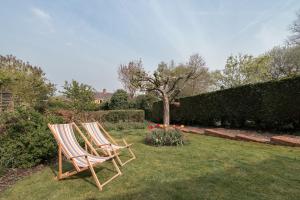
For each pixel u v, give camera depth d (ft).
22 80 48.11
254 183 11.16
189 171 13.46
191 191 10.36
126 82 92.99
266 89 28.73
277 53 66.28
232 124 35.96
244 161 15.40
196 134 32.83
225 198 9.55
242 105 32.96
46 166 15.35
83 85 40.14
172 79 42.04
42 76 54.75
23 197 10.30
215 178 12.05
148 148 21.20
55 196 10.28
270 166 13.98
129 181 12.02
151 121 72.95
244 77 65.05
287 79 26.00
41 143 15.56
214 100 39.60
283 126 26.91
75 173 12.68
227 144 22.84
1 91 41.65
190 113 47.44
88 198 9.96
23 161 14.80
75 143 14.26
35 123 16.80
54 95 51.75
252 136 26.25
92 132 17.72
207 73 81.97
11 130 15.72
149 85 39.52
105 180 12.37
